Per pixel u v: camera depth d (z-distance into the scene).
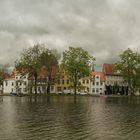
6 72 198.62
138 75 140.12
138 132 27.61
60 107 57.72
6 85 193.00
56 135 25.84
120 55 142.12
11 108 54.31
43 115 41.69
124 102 81.00
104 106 62.44
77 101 83.12
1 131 27.55
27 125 31.34
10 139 23.97
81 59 133.50
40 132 27.22
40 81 154.00
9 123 32.81
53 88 180.00
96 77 183.88
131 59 140.38
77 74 133.88
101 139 24.34
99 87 184.00
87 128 29.75
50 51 137.62
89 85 183.50
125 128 29.94
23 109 52.06
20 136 25.23
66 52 134.12
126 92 179.38
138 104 71.19
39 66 133.38
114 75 188.75
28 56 134.50
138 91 162.25
